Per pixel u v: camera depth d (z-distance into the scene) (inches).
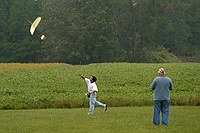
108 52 6127.0
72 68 3828.7
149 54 6481.3
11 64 4370.1
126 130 1110.4
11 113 1581.0
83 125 1209.4
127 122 1279.5
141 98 2016.5
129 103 1872.5
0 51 6510.8
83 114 1523.1
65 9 6235.2
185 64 4215.1
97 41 6102.4
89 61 6205.7
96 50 6102.4
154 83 1203.2
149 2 6673.2
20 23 6520.7
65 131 1096.2
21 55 6476.4
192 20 7539.4
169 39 7278.5
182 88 2513.5
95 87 1514.5
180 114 1503.4
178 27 7288.4
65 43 6008.9
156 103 1203.2
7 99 2050.9
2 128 1169.4
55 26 6171.3
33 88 2591.0
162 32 7155.5
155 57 6422.2
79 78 3065.9
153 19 6707.7
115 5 6614.2
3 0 6756.9
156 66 3932.1
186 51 7391.7
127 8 6683.1
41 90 2468.0
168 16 7150.6
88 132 1077.1
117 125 1207.6
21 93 2351.1
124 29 6702.8
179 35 7313.0
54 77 3122.5
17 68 3878.0
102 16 6092.5
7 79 3009.4
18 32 6560.0
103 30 6063.0
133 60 6614.2
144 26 6717.5
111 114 1510.8
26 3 6702.8
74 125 1209.4
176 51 7362.2
